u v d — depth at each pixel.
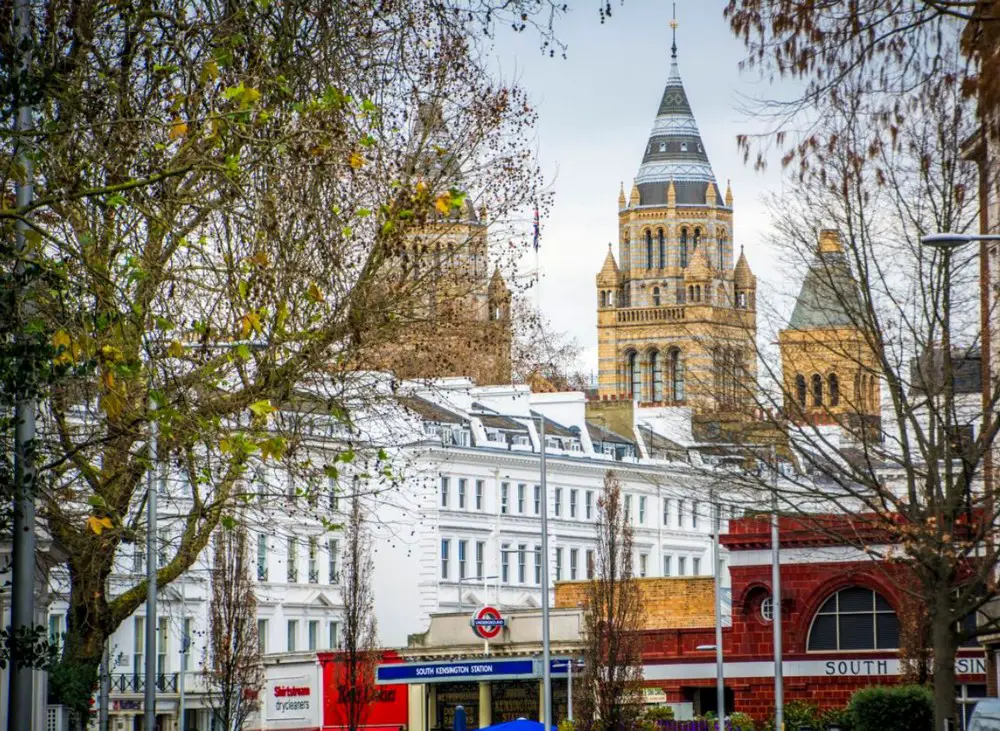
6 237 39.59
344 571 127.38
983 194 55.25
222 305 47.41
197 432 44.16
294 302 47.41
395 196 48.00
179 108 41.31
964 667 94.88
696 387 60.97
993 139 38.31
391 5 47.34
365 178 48.06
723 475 59.91
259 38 42.50
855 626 102.12
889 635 101.25
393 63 48.03
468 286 54.69
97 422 49.53
